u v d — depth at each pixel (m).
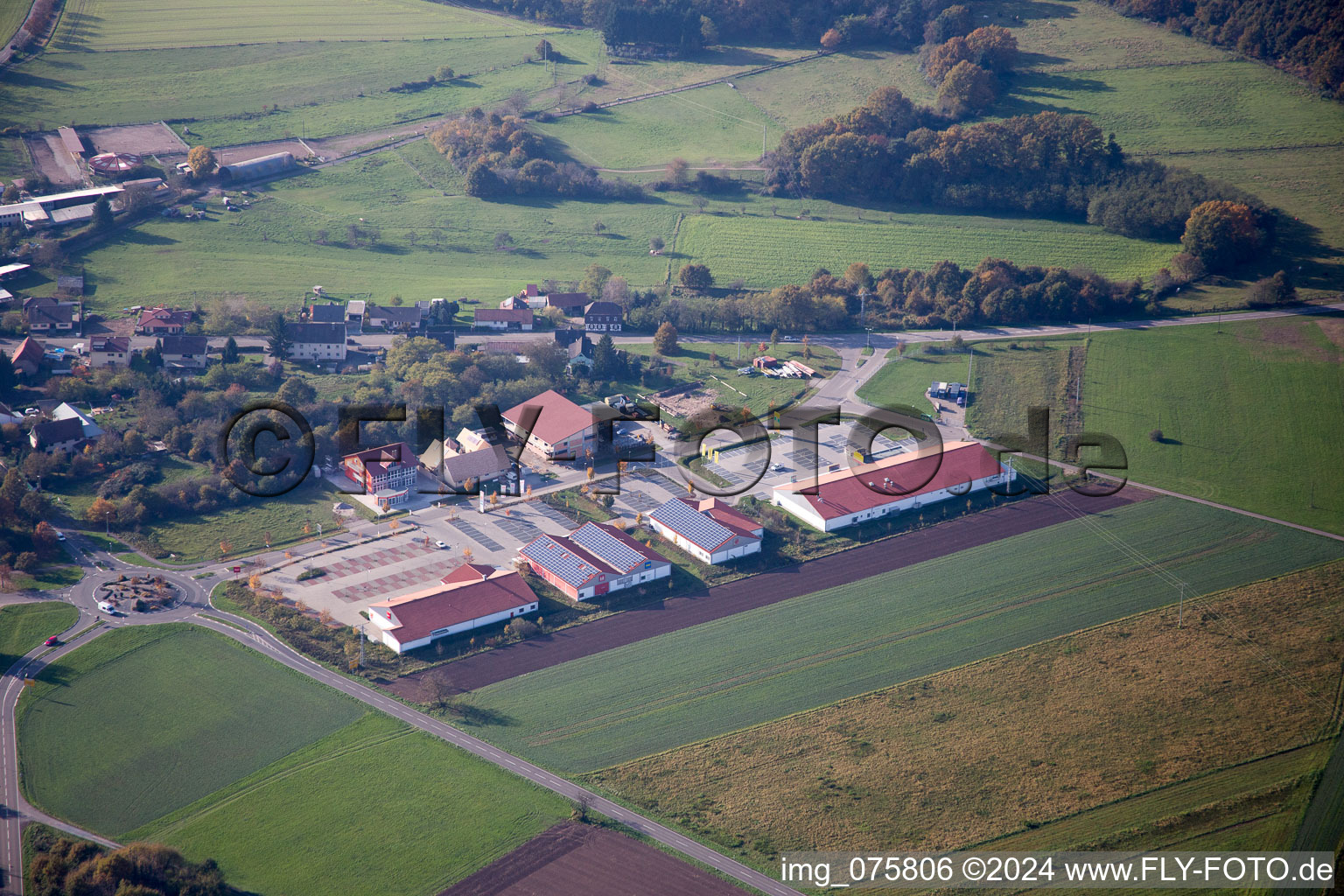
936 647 183.50
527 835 147.50
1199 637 184.38
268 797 153.00
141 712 167.50
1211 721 166.38
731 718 168.38
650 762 160.00
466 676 176.38
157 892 134.00
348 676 175.50
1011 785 155.88
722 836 148.00
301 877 141.00
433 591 189.88
